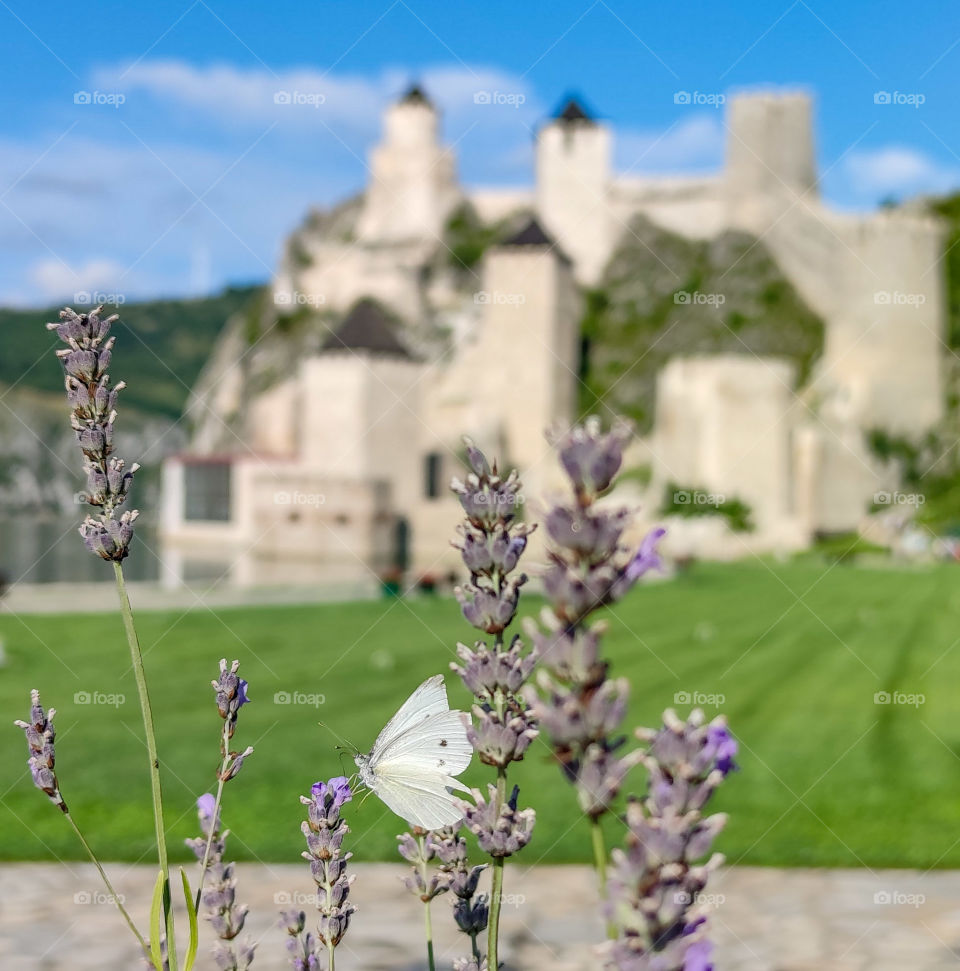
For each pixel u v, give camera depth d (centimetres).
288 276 14838
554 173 13188
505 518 185
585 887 770
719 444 9944
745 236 12588
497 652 186
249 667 2473
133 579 7825
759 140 12781
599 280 12825
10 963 593
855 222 12431
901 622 3403
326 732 1534
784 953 616
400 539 9312
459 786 204
